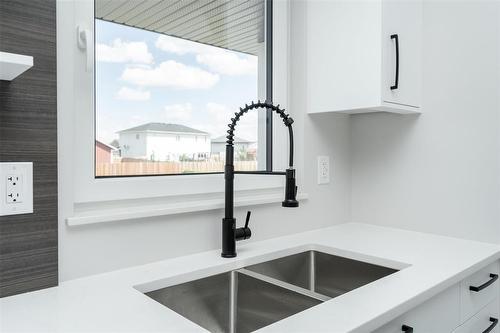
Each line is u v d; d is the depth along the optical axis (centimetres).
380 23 138
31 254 95
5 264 91
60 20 101
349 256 137
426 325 103
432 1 157
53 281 98
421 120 162
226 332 120
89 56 105
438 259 126
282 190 167
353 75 147
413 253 133
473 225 149
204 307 115
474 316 127
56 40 98
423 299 96
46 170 97
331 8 155
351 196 187
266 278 113
